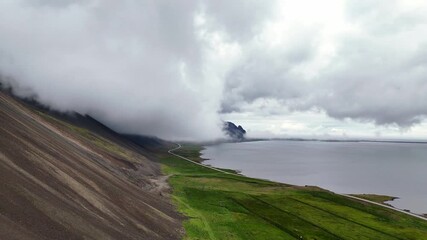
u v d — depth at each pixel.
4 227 36.91
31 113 135.38
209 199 122.69
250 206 117.38
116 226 55.91
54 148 84.31
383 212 123.19
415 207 148.75
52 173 61.53
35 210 44.22
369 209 126.50
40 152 70.25
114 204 67.25
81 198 58.94
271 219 102.06
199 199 121.56
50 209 46.84
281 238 85.12
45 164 63.91
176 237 68.31
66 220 46.81
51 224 43.56
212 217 96.31
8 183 46.28
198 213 97.06
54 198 51.09
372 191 196.75
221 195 131.00
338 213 116.38
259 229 90.81
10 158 55.75
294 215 109.31
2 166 50.28
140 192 95.38
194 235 74.06
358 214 117.75
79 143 137.25
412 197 175.75
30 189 48.69
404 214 123.81
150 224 67.81
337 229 97.69
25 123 93.00
